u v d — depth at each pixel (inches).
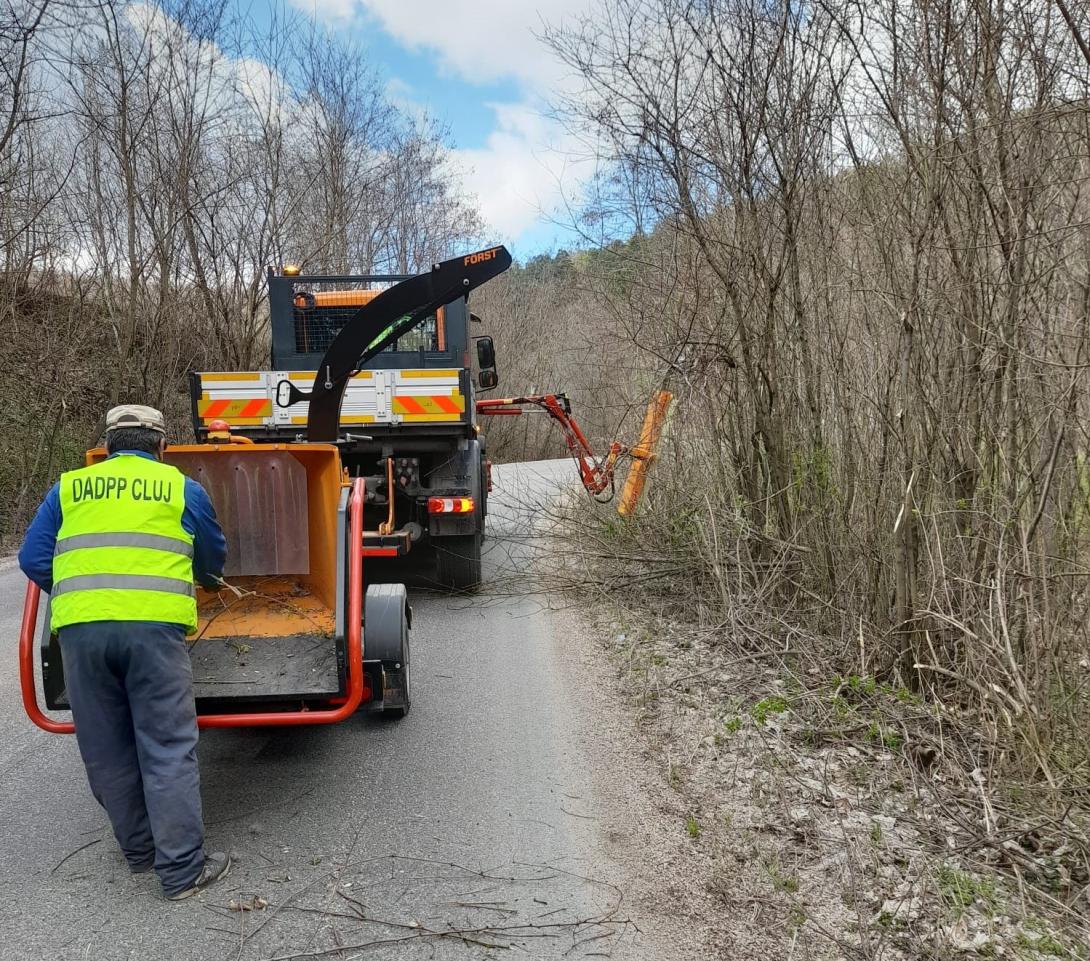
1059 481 163.8
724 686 207.3
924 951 111.7
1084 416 158.4
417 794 159.6
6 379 489.4
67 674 125.4
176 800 125.6
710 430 276.4
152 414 139.0
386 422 284.7
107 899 126.3
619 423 342.3
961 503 180.9
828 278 222.8
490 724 193.2
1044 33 155.3
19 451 483.2
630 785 162.2
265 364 590.2
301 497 169.2
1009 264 165.6
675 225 254.1
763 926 118.8
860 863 132.0
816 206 224.1
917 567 190.4
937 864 131.0
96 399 546.3
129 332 514.9
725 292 250.4
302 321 330.0
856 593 218.2
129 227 498.3
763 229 234.8
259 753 178.5
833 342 221.3
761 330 244.7
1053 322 162.1
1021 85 161.9
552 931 118.5
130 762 128.9
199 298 566.6
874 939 114.5
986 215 172.9
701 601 267.4
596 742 182.5
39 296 528.4
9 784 164.2
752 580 251.4
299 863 136.1
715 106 236.2
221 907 124.3
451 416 286.5
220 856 133.5
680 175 241.8
